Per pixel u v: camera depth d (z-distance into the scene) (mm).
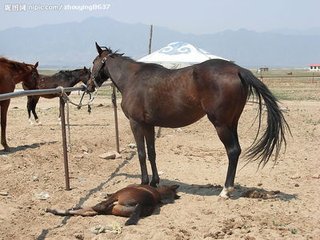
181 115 5332
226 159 7961
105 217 4773
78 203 5254
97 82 6285
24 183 5828
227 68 5031
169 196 5344
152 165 5852
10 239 4117
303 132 10922
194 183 6367
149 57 11281
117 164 7402
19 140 8844
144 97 5473
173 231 4379
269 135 5062
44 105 17344
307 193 5754
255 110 14352
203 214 4918
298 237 4262
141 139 5684
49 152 7469
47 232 4320
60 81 11953
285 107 15859
